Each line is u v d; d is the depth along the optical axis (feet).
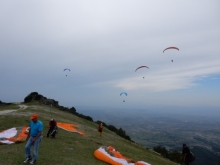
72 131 104.22
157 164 86.84
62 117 159.22
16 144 64.85
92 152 71.56
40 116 131.54
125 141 137.80
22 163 45.50
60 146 69.72
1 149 57.31
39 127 45.03
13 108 177.27
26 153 45.83
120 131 205.05
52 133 80.89
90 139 96.22
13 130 78.54
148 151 138.82
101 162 61.16
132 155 88.69
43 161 49.60
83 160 58.18
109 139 116.98
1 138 69.05
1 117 114.32
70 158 57.06
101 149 69.10
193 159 74.69
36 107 179.52
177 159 155.33
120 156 67.15
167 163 101.81
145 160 86.89
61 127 107.86
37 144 45.37
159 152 171.53
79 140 86.79
